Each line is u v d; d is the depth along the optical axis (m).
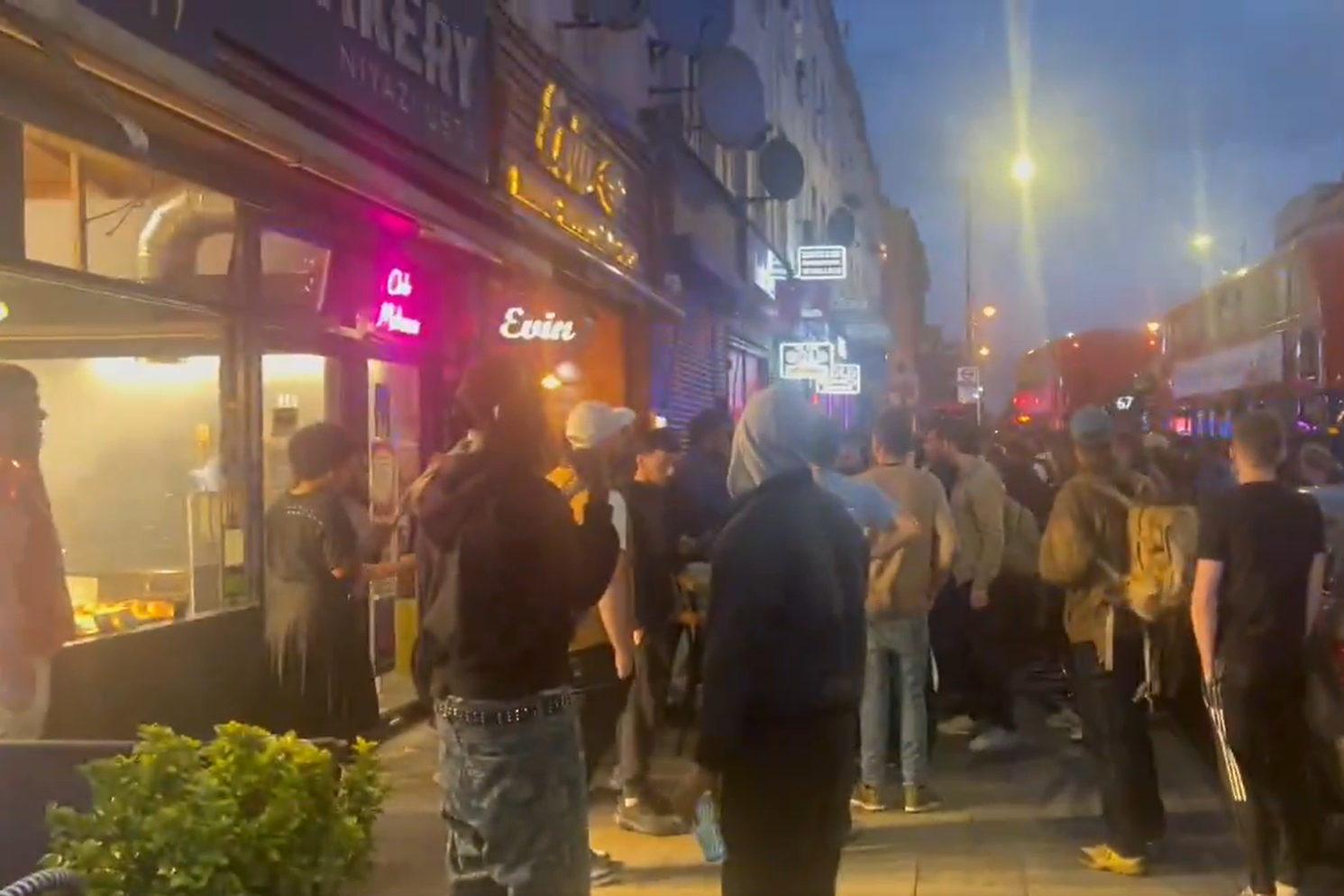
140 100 5.87
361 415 9.62
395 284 10.01
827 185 39.41
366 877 3.52
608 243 14.31
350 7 8.12
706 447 8.62
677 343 17.83
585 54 14.88
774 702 3.98
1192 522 6.21
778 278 26.34
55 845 3.11
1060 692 10.40
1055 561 6.45
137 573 7.98
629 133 14.99
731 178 22.84
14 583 5.55
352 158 7.12
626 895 6.03
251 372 7.88
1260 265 16.84
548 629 3.87
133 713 6.11
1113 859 6.34
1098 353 27.42
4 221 5.98
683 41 16.23
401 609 8.46
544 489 3.91
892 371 45.06
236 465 7.82
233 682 6.90
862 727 7.44
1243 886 6.14
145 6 5.84
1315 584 5.59
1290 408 14.78
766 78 26.33
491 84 10.75
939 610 9.12
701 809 6.08
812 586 4.00
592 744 6.07
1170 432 21.16
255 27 6.93
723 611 3.96
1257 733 5.54
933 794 7.50
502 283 12.04
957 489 8.81
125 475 8.36
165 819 3.03
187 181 7.04
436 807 6.20
